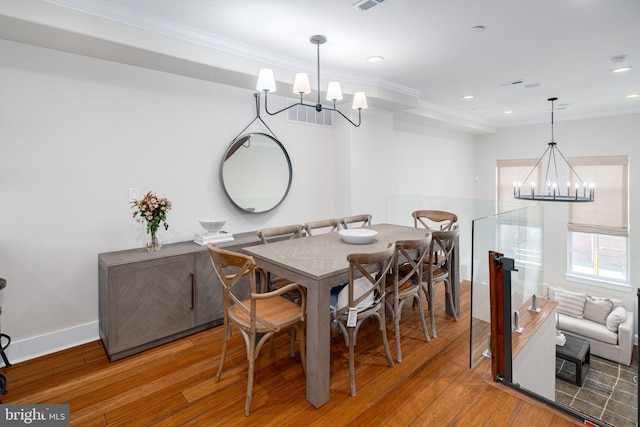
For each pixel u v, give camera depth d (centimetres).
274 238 339
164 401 196
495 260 207
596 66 346
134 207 285
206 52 273
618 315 519
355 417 183
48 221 248
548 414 184
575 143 618
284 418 182
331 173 443
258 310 215
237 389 207
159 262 258
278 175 385
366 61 328
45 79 242
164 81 297
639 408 149
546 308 305
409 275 248
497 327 209
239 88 349
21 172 236
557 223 640
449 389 206
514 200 692
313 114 419
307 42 281
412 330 289
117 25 230
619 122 569
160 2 217
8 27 207
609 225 585
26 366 232
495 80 392
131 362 238
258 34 266
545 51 302
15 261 238
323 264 212
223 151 340
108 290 235
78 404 193
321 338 190
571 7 223
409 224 518
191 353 251
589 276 611
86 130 260
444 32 262
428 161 609
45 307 251
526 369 254
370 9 226
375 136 452
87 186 263
